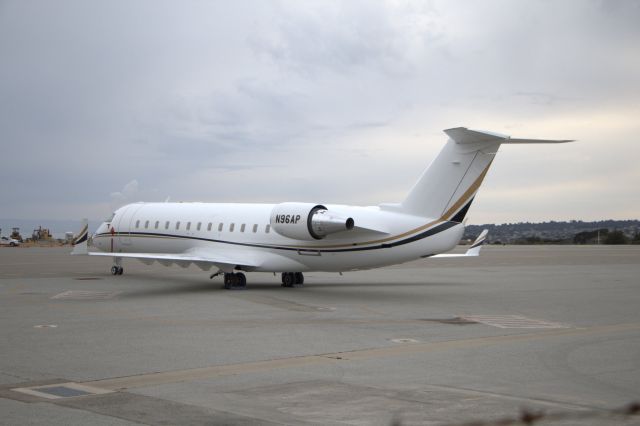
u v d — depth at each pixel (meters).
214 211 29.89
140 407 8.78
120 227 33.81
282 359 12.20
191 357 12.32
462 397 9.41
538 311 20.38
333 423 8.11
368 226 23.95
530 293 26.12
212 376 10.72
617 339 14.97
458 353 12.95
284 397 9.35
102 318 17.78
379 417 8.38
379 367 11.51
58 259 52.56
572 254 70.12
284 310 19.92
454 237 23.03
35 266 43.09
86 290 26.00
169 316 18.30
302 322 17.31
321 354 12.73
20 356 12.35
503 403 9.09
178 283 29.72
